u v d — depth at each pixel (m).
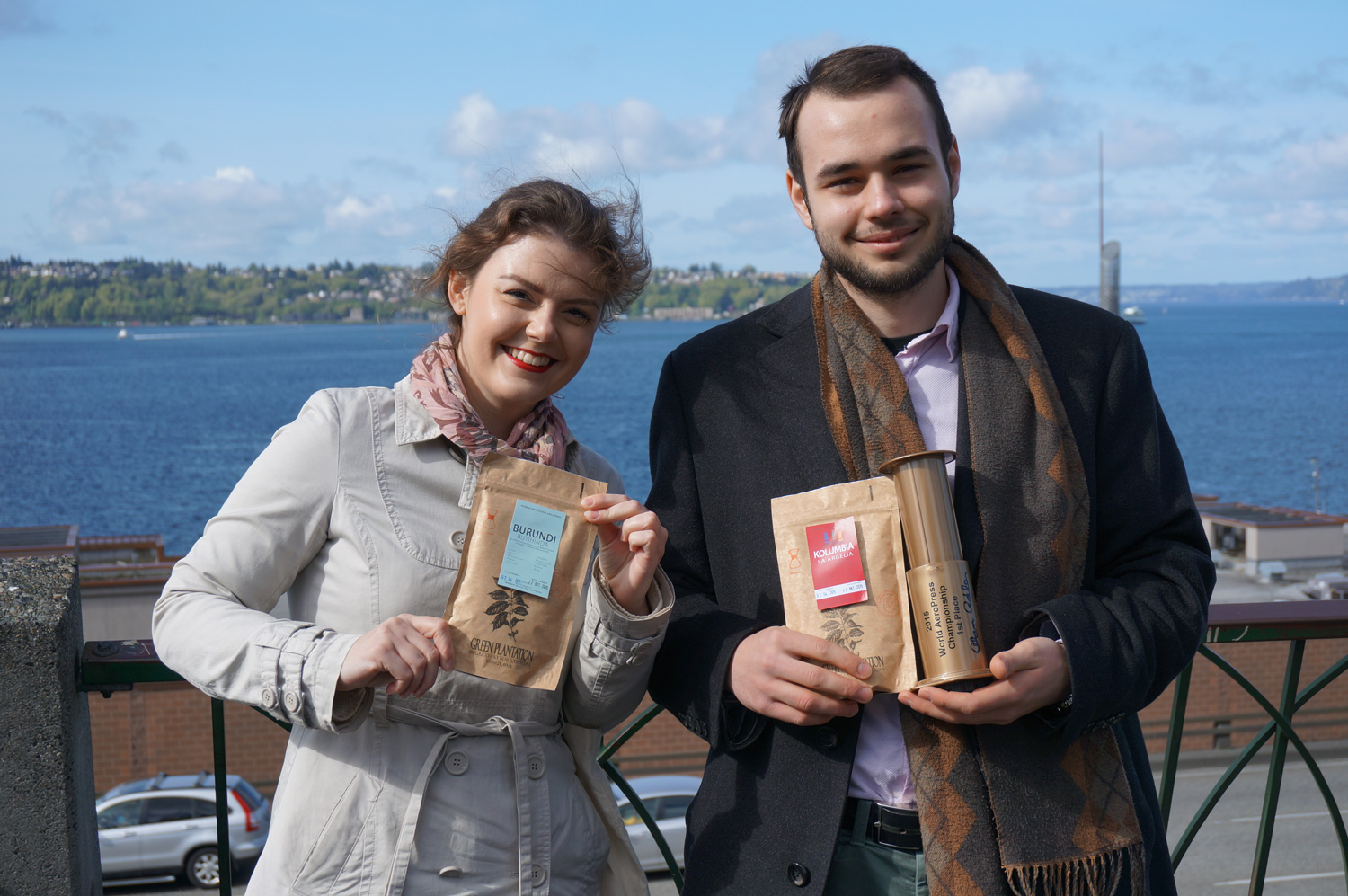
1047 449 1.50
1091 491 1.56
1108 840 1.43
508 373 1.46
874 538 1.44
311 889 1.38
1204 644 2.04
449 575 1.43
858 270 1.51
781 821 1.50
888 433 1.53
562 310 1.44
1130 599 1.47
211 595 1.38
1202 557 1.56
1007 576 1.47
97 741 16.28
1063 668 1.39
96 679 1.66
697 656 1.53
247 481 1.43
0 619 1.48
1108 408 1.59
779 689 1.42
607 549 1.48
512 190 1.47
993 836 1.43
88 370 172.25
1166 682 1.49
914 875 1.48
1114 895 1.45
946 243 1.52
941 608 1.37
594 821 1.56
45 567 1.67
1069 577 1.49
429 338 1.56
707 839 1.57
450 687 1.43
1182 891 11.61
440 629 1.32
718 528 1.63
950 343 1.61
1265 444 97.50
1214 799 2.08
